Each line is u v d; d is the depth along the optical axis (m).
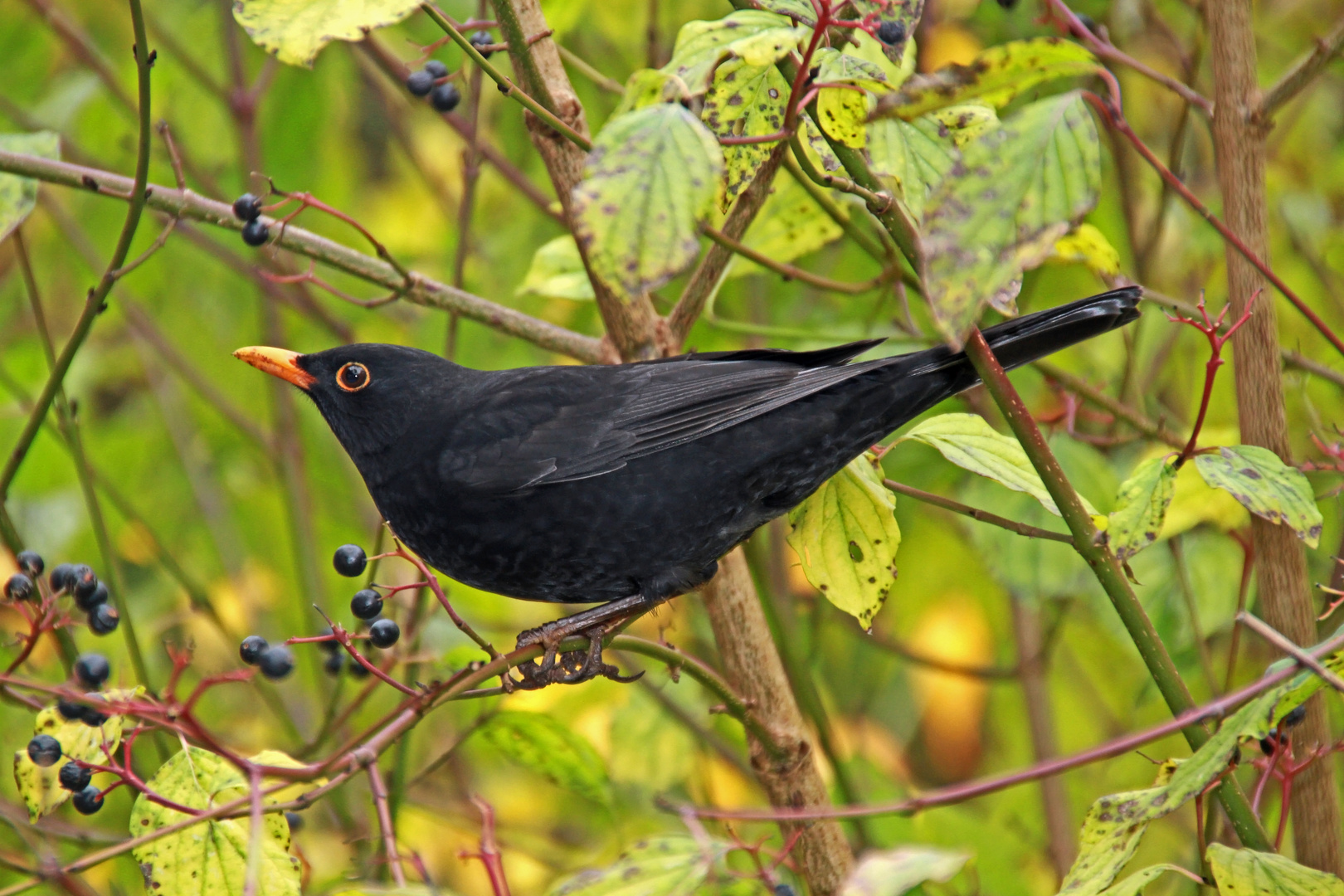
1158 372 10.24
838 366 7.09
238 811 5.42
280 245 7.77
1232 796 5.89
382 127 14.26
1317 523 6.03
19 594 6.06
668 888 5.23
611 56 11.74
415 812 10.18
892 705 13.04
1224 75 7.04
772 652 7.73
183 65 11.01
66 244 12.65
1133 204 10.99
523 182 9.84
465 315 8.09
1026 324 6.75
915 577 12.05
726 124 6.44
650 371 7.68
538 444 7.54
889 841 9.47
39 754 5.63
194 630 11.55
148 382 13.30
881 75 5.92
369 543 11.87
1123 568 6.41
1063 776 10.61
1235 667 9.45
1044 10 8.34
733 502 7.43
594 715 10.79
